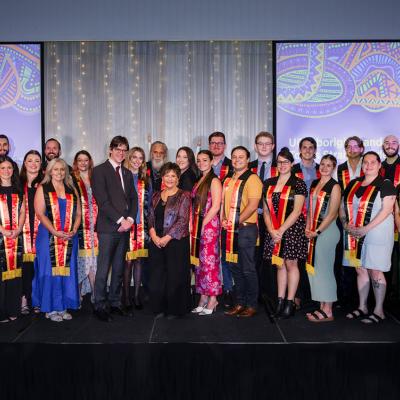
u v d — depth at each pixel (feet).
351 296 15.66
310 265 13.64
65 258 13.65
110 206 13.58
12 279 13.80
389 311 14.61
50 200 13.58
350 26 18.21
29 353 11.45
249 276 13.96
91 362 11.02
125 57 18.37
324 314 13.65
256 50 18.39
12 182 13.78
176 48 18.38
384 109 18.26
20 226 13.75
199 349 11.61
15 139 18.38
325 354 11.35
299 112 18.35
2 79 18.25
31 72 18.29
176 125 18.47
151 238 13.99
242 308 14.21
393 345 11.77
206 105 18.43
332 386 10.15
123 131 18.44
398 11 18.16
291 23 18.25
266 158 15.92
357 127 18.33
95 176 13.71
